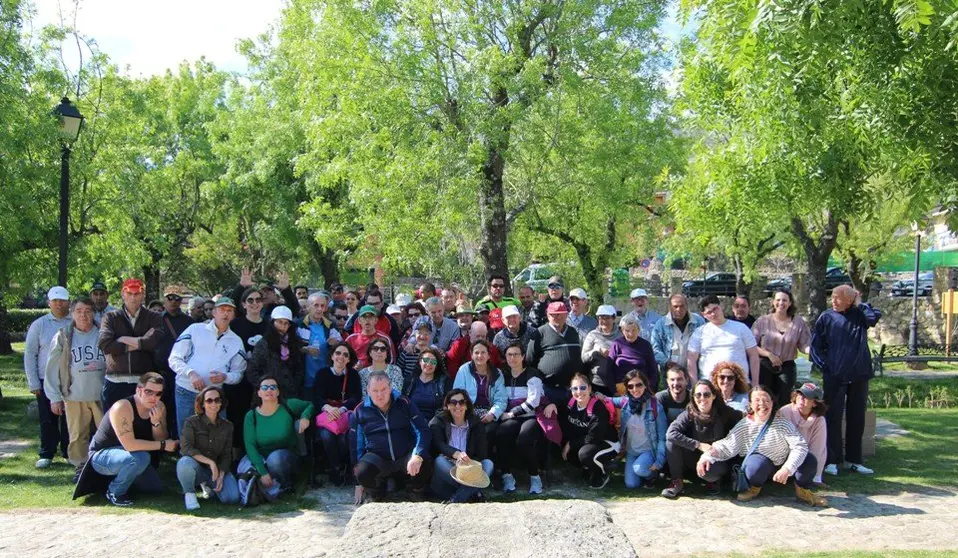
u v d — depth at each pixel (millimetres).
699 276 34188
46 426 8055
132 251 18734
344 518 6355
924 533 5938
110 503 6758
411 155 13297
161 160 24297
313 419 7477
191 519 6316
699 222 11742
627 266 24156
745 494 6953
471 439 7008
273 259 29344
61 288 8102
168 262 27906
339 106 13984
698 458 7184
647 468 7273
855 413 7988
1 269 14500
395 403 6883
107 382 7402
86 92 18766
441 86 13312
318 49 14383
